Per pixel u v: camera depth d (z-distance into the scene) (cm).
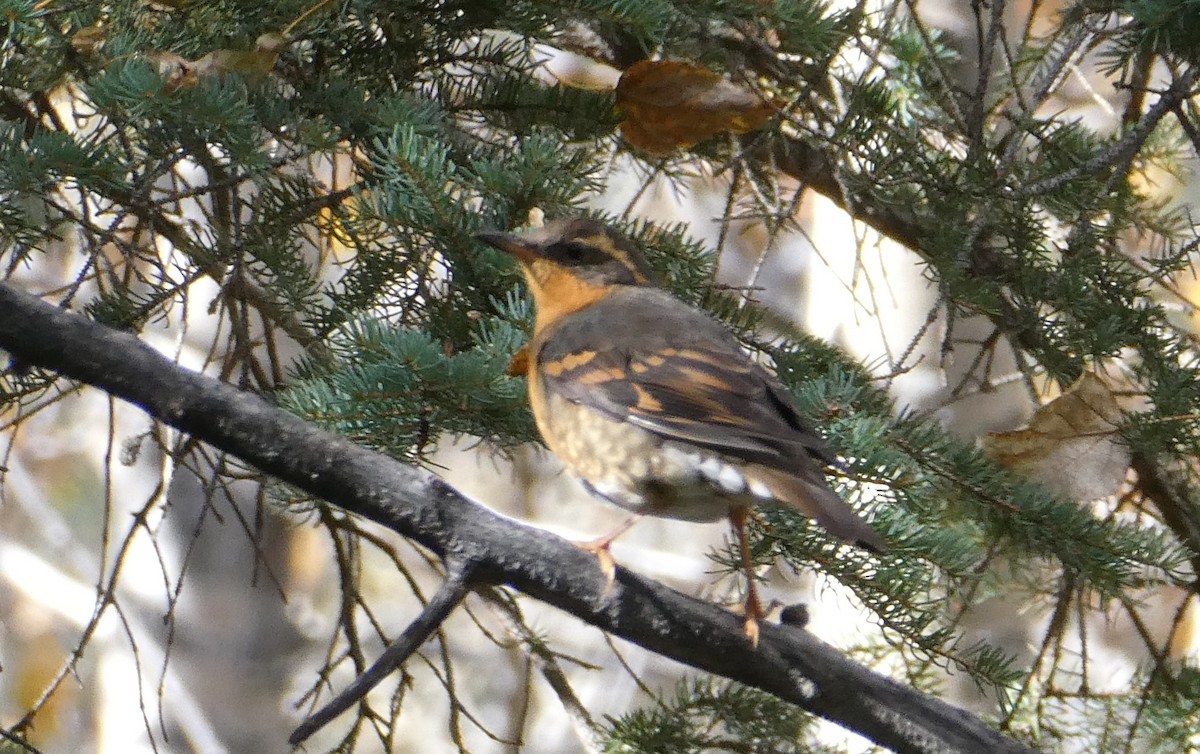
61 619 2205
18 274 1612
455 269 962
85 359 686
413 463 848
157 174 913
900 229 1214
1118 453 958
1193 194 1834
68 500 2366
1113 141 1116
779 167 1209
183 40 973
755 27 1097
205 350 1658
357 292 977
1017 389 1577
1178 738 1126
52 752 2102
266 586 1738
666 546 2445
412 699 2162
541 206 969
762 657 745
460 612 2284
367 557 2261
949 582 1095
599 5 963
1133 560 936
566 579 727
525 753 2072
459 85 1069
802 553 916
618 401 841
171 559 1716
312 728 645
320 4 934
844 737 1330
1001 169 1026
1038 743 1104
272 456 702
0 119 1022
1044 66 1286
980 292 1001
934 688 1138
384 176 969
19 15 891
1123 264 1134
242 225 986
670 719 996
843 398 924
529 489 2159
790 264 2186
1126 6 924
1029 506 928
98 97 883
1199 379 1036
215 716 1709
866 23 1123
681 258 1052
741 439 801
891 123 1145
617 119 1044
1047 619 1689
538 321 952
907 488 898
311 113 981
